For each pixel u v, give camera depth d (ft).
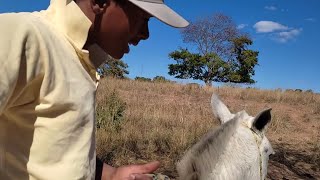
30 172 4.63
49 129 4.61
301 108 52.80
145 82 62.95
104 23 5.00
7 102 4.39
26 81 4.44
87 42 5.08
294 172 24.76
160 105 42.55
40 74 4.49
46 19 4.80
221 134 8.27
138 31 5.26
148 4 5.02
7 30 4.28
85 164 4.76
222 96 57.98
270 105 53.42
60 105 4.60
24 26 4.35
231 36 155.33
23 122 4.68
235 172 8.10
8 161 4.69
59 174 4.58
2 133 4.68
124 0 4.97
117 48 5.22
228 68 152.56
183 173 7.47
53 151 4.61
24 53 4.35
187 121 33.40
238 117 9.24
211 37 155.53
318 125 43.04
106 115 27.50
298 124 42.88
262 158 9.18
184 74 157.17
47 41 4.52
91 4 4.90
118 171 6.09
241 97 58.23
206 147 7.79
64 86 4.63
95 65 5.32
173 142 24.89
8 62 4.22
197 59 154.20
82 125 4.80
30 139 4.70
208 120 34.42
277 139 34.71
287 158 27.61
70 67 4.73
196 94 56.24
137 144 24.70
